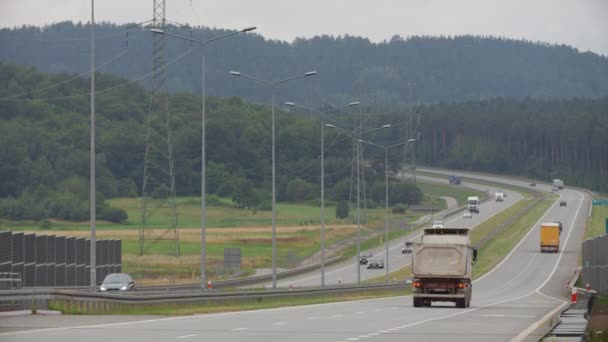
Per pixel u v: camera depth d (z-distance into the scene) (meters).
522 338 60.31
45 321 73.00
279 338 58.25
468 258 113.81
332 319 81.19
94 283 97.00
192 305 102.62
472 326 72.12
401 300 147.62
